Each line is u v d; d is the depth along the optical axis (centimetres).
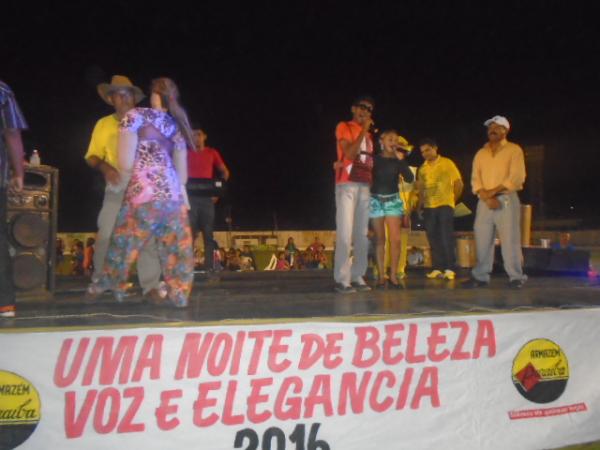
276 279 662
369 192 523
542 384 404
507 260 536
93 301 406
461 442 380
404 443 368
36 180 437
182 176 402
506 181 534
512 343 398
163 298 407
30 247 425
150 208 379
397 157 558
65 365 317
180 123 404
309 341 355
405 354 373
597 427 415
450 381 382
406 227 673
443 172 662
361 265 524
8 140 353
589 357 419
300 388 353
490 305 417
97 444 320
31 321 335
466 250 834
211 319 347
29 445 311
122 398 324
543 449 397
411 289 525
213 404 338
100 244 439
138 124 382
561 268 712
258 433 345
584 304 430
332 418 357
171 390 332
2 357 309
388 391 368
